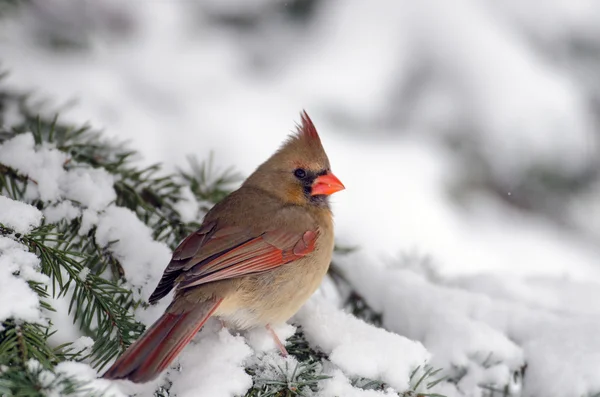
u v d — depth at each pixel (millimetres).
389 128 11766
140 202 6949
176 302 5844
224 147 11758
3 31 11555
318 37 11789
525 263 11836
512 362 6348
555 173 11773
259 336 6133
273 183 7059
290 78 12000
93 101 11688
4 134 7043
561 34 11812
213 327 6133
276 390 5457
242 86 12180
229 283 6082
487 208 11922
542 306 7305
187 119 11914
